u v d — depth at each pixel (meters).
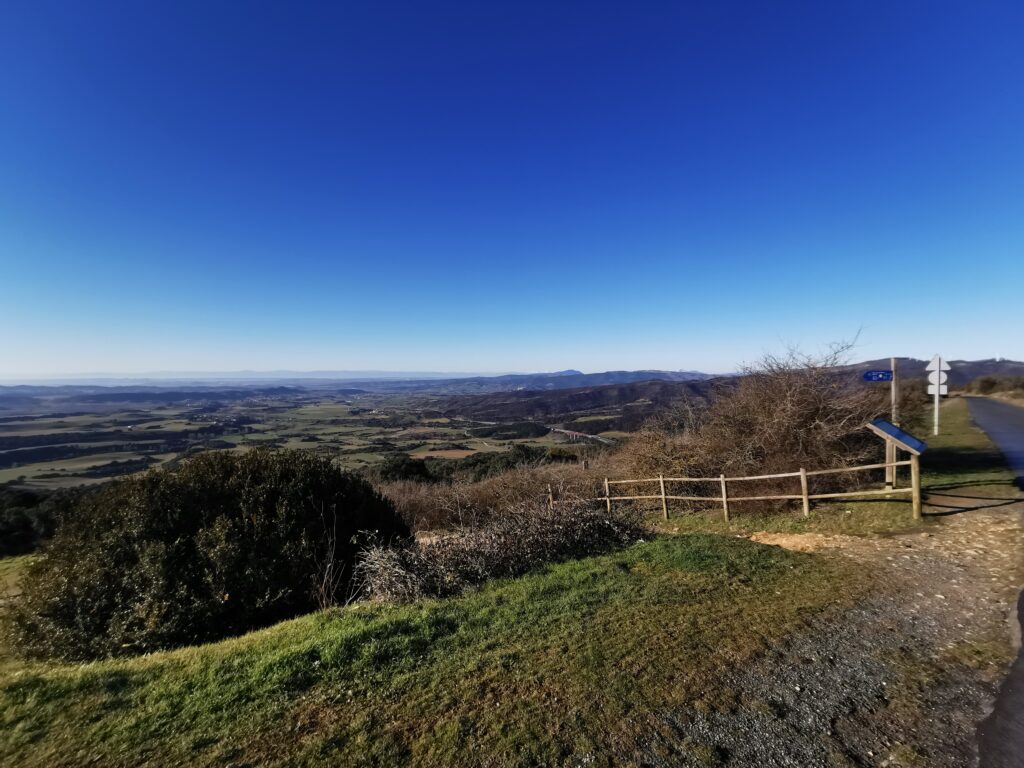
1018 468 10.36
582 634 4.48
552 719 3.23
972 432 16.25
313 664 4.06
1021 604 4.63
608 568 6.56
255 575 6.05
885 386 15.93
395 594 6.01
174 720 3.46
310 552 6.59
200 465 7.10
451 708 3.41
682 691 3.50
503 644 4.39
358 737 3.14
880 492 8.11
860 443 10.82
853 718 3.14
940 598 4.92
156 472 6.93
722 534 9.01
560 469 17.41
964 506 8.04
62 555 6.12
